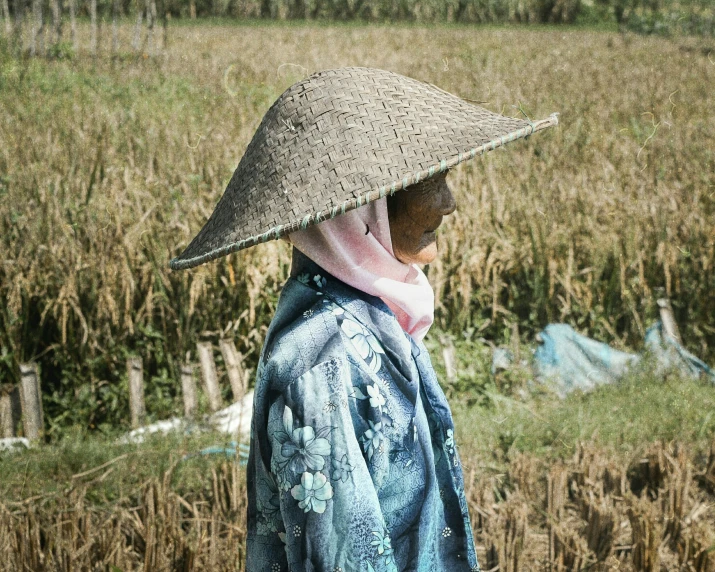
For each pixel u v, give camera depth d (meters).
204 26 31.86
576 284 6.29
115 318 5.45
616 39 28.88
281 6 37.72
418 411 1.57
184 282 5.73
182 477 4.27
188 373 5.37
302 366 1.45
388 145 1.46
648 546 3.61
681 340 6.45
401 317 1.65
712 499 4.42
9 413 5.06
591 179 8.06
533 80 16.42
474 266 6.30
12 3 24.58
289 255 6.12
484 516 3.88
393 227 1.59
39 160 8.58
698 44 26.12
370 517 1.41
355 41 26.77
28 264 5.76
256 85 15.16
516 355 5.87
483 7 39.22
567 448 4.74
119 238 5.77
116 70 16.77
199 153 8.30
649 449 4.55
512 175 8.27
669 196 7.17
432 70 18.38
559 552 3.60
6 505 3.90
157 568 3.29
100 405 5.47
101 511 3.97
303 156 1.48
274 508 1.53
